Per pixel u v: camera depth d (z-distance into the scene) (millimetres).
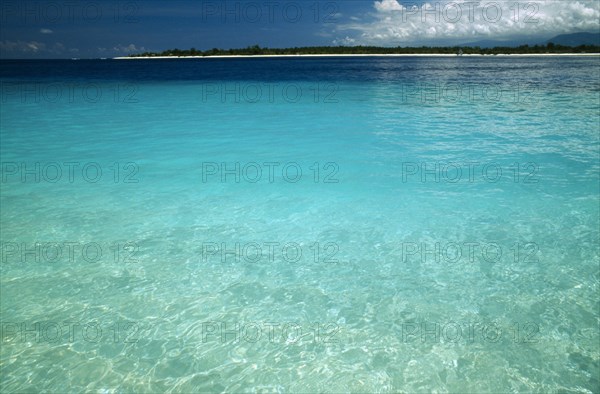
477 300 4270
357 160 9062
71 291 4453
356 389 3221
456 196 6934
